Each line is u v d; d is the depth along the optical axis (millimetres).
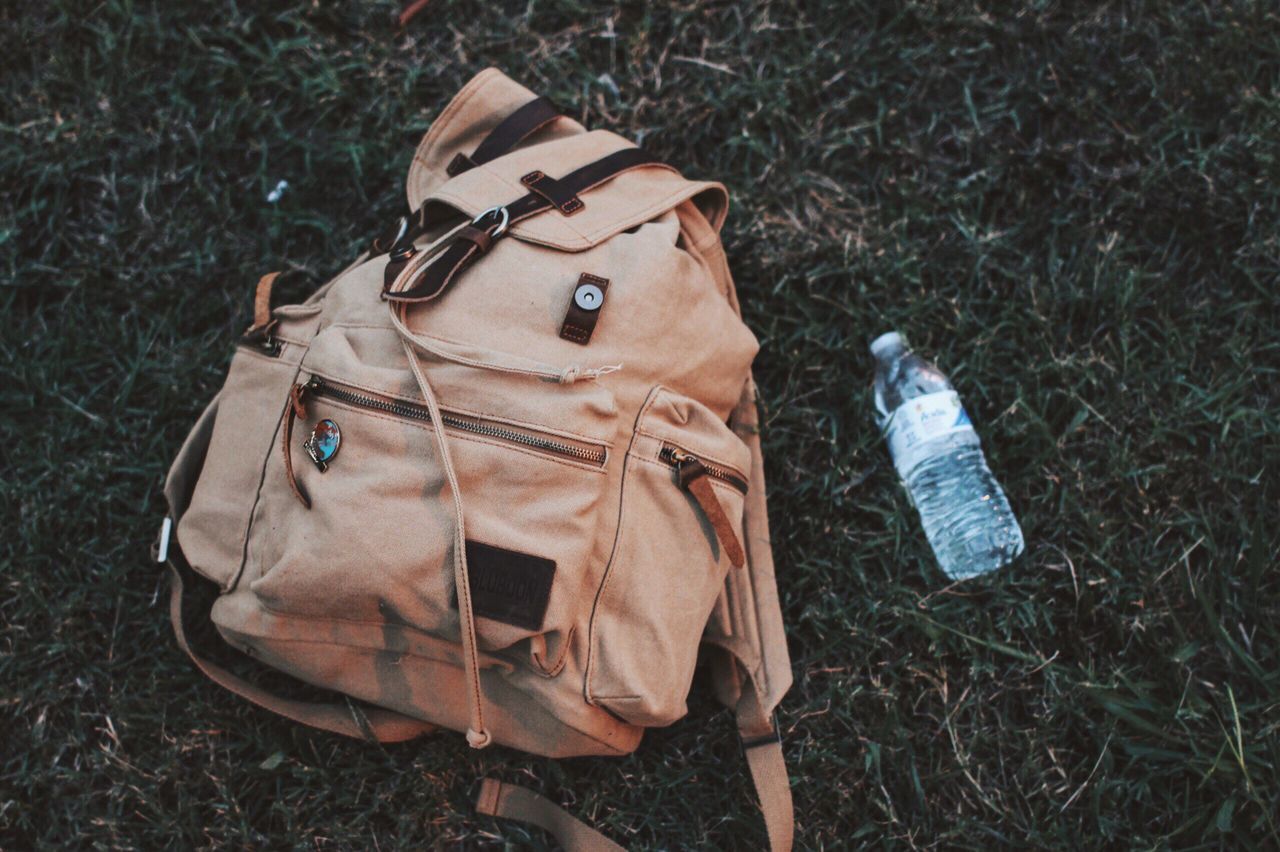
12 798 1589
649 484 1295
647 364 1297
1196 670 1587
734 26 1741
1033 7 1722
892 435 1612
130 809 1598
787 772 1563
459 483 1215
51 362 1675
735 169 1734
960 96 1728
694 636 1350
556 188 1367
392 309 1259
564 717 1290
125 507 1656
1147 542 1619
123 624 1616
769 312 1696
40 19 1727
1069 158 1715
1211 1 1716
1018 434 1629
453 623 1236
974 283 1698
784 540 1632
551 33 1748
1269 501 1618
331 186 1726
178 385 1659
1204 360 1672
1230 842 1533
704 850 1555
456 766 1590
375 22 1741
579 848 1492
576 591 1229
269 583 1244
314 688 1611
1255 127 1686
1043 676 1593
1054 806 1554
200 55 1733
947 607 1600
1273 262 1662
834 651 1609
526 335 1273
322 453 1241
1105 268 1669
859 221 1713
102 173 1727
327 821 1583
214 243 1712
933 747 1594
